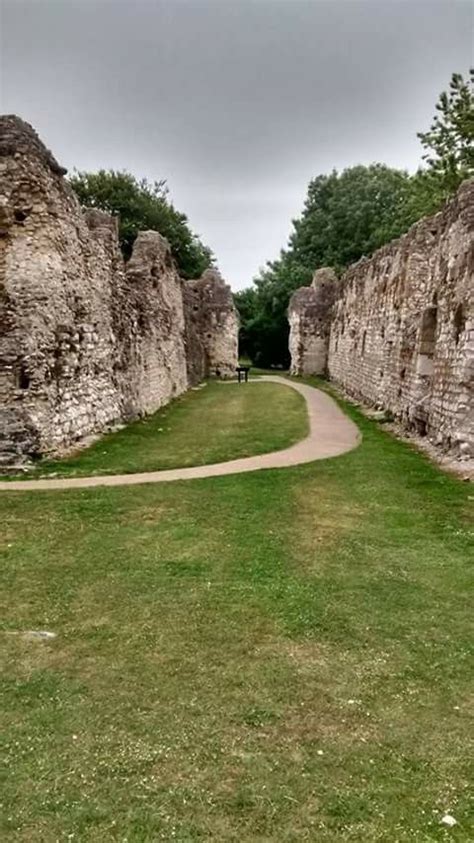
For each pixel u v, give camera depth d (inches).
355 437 597.9
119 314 695.7
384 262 813.9
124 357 709.9
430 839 126.3
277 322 1934.1
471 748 155.6
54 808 133.9
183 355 1137.4
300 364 1530.5
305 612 226.1
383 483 404.5
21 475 426.9
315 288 1514.5
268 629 213.9
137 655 197.5
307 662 194.1
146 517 331.0
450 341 505.7
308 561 273.6
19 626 216.2
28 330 479.8
